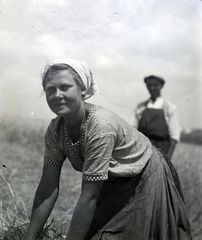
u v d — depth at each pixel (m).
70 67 2.15
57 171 2.33
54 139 2.26
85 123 2.12
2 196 2.86
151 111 2.77
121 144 2.15
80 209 2.08
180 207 2.28
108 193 2.26
